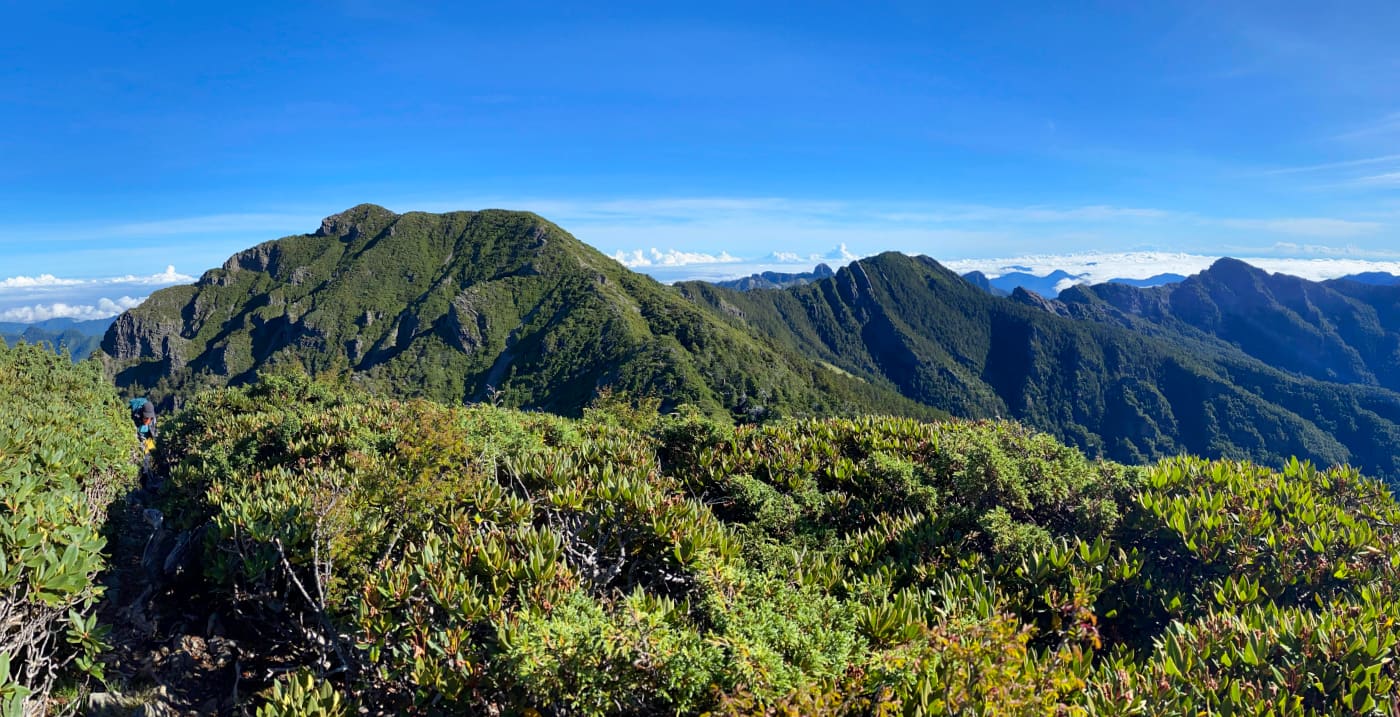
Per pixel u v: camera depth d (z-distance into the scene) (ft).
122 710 14.60
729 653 12.07
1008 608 18.88
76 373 79.30
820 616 14.62
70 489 20.36
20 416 29.78
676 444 32.76
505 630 13.25
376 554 18.67
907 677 12.15
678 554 18.15
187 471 29.76
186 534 22.24
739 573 15.94
